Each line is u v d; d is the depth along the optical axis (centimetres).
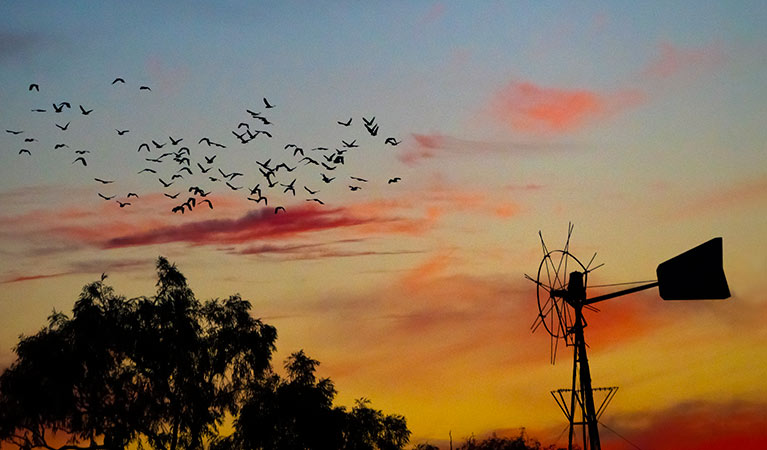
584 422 2722
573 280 2802
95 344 4681
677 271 2739
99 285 4956
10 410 4534
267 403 5012
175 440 4897
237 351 5062
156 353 4791
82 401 4650
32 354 4591
